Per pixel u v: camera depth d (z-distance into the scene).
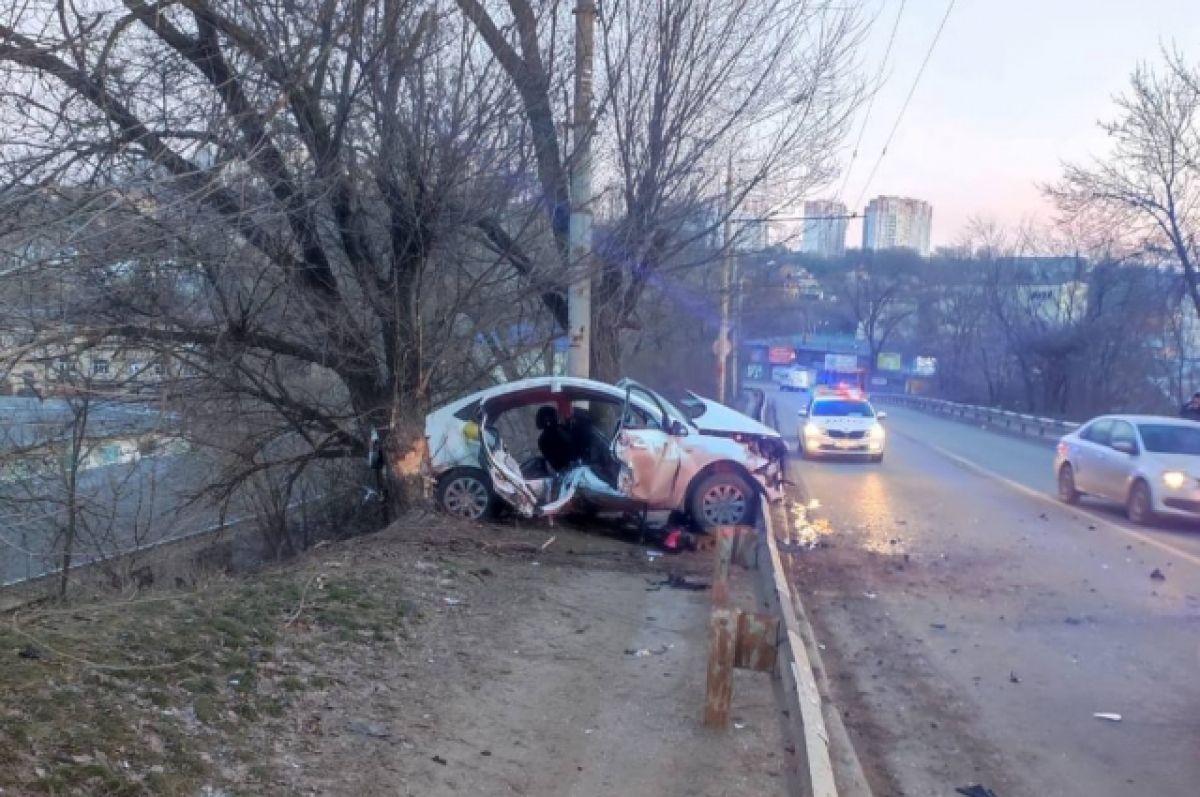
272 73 8.70
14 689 4.29
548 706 5.66
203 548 15.10
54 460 10.35
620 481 11.01
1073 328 49.72
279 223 9.51
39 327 6.80
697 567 9.80
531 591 8.22
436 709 5.37
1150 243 31.95
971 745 5.74
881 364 90.12
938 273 80.69
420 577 8.06
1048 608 8.98
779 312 64.50
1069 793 5.12
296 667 5.51
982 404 65.19
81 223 6.29
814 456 24.23
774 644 5.48
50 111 6.83
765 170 14.87
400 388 11.01
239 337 10.71
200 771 4.10
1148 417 15.60
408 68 9.63
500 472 10.83
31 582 11.92
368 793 4.27
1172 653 7.55
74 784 3.68
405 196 10.12
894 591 9.66
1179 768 5.42
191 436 11.71
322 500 16.61
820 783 4.24
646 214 13.82
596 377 15.30
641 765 4.95
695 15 13.57
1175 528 13.96
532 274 12.05
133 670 4.84
